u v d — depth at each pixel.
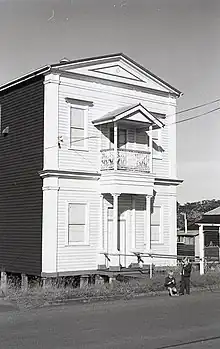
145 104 29.00
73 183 25.94
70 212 25.78
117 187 25.94
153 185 27.52
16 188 27.39
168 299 19.88
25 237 26.48
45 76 25.78
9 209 27.75
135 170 26.89
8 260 27.44
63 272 25.20
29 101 26.92
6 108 28.64
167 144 29.97
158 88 29.62
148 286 22.02
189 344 11.62
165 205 29.64
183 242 51.53
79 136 26.30
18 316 15.73
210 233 42.78
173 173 29.97
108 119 26.05
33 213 26.11
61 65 25.61
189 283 21.72
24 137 27.08
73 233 25.81
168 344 11.61
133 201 28.09
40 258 25.41
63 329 13.43
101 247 26.48
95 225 26.53
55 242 25.09
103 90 27.31
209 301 19.30
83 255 25.97
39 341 11.88
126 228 27.88
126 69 28.27
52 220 25.12
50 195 25.19
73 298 19.47
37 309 17.28
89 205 26.38
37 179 25.98
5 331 13.17
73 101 26.20
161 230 29.25
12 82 27.80
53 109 25.48
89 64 26.73
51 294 19.72
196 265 29.48
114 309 17.17
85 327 13.73
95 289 21.25
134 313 16.27
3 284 27.41
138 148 28.52
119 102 27.92
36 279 25.73
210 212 31.55
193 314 16.06
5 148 28.41
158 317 15.45
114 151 26.09
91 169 26.58
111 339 12.14
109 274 25.50
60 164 25.52
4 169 28.36
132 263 27.62
